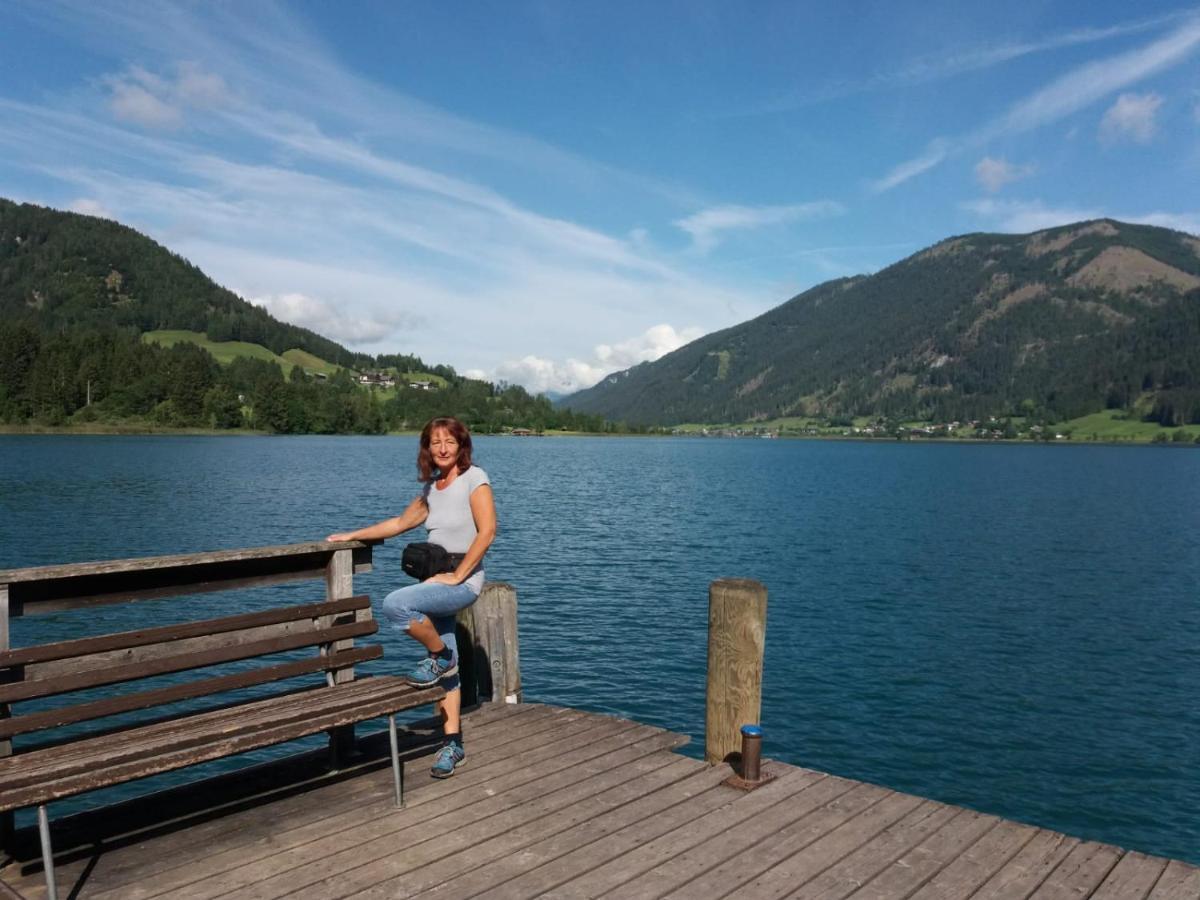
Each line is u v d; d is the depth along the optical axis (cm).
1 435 12950
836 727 1374
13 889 398
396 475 6775
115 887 402
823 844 457
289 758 584
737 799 518
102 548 2889
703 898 397
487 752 597
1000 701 1512
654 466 10394
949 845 459
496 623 738
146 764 391
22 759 398
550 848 447
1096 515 4944
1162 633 2027
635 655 1703
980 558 3162
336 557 564
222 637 492
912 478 8688
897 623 2089
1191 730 1388
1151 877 428
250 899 390
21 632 1781
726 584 580
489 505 557
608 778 548
